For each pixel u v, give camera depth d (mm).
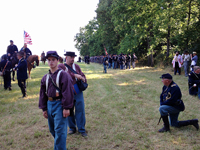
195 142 3672
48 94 2908
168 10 15641
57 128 2848
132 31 21094
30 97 7547
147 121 4844
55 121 2859
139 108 5855
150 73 14883
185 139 3820
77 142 3812
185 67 12234
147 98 7066
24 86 7570
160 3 17031
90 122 4855
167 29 17188
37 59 13453
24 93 7566
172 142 3705
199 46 15117
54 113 2871
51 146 3705
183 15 15406
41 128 4574
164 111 4125
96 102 6672
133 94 7781
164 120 4199
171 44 21188
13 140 3924
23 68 7355
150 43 19547
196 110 5531
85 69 20953
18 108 6160
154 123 4703
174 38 16422
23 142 3869
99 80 11766
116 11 23156
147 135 4039
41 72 16375
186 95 7359
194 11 15242
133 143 3744
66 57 3969
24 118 5168
